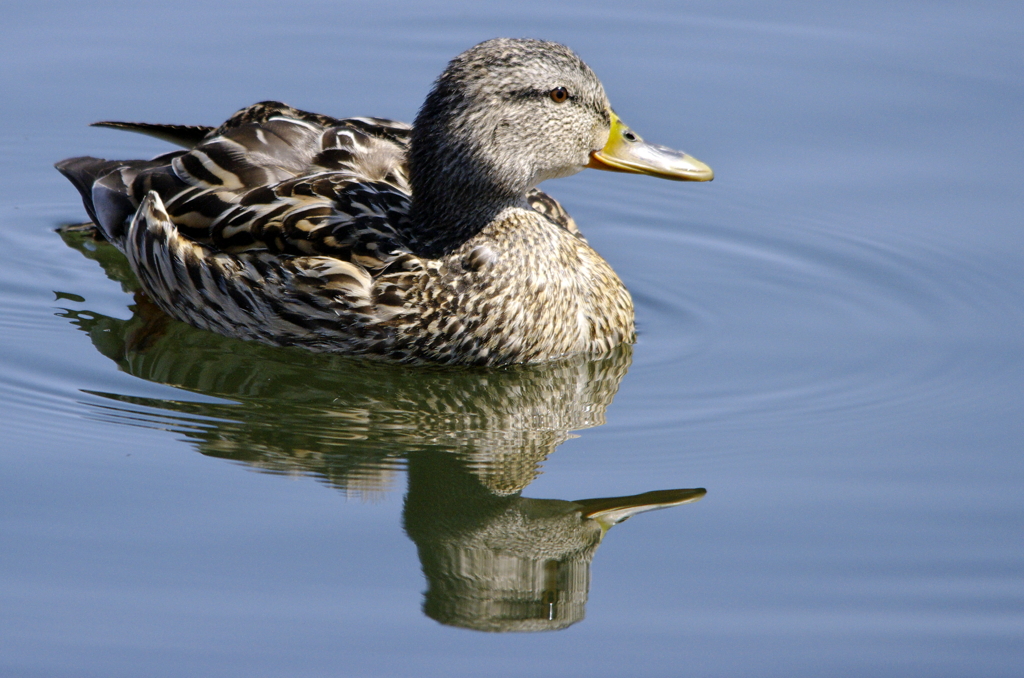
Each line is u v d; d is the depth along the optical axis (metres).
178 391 12.60
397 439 11.97
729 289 15.07
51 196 16.80
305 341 12.88
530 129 12.67
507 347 12.80
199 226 13.02
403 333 12.52
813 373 13.13
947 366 13.22
